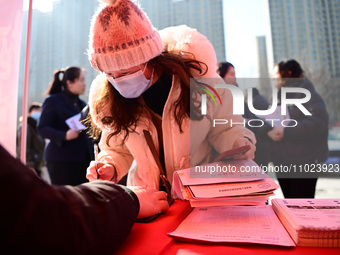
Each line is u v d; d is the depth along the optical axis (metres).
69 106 2.62
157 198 0.74
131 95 0.97
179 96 0.98
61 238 0.34
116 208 0.47
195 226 0.65
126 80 0.91
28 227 0.31
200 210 0.81
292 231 0.56
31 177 0.35
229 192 0.67
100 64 0.88
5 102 0.91
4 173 0.31
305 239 0.53
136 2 0.95
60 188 0.41
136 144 1.06
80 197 0.42
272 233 0.59
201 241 0.56
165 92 1.05
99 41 0.86
